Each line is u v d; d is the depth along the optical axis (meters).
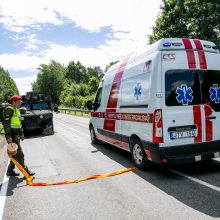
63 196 5.38
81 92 75.69
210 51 6.36
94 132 11.28
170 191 5.27
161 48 5.98
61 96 78.62
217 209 4.33
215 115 6.24
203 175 6.17
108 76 9.47
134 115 6.90
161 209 4.45
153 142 5.97
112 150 9.90
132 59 7.36
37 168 7.82
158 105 5.85
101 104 9.99
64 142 12.47
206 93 6.18
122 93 7.79
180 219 4.05
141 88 6.54
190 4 25.78
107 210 4.55
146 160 6.65
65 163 8.23
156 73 5.91
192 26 26.17
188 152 5.99
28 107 16.92
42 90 98.88
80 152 9.82
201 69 6.18
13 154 6.63
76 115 34.97
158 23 28.12
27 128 15.30
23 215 4.58
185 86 6.01
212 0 24.17
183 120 5.96
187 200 4.76
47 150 10.67
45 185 6.15
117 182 6.04
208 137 6.18
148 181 5.98
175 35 26.86
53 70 98.56
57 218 4.38
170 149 5.85
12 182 6.50
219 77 6.36
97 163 7.99
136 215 4.29
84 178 6.47
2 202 5.22
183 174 6.34
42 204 5.02
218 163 7.11
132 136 7.20
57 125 21.66
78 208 4.73
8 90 70.31
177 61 6.01
